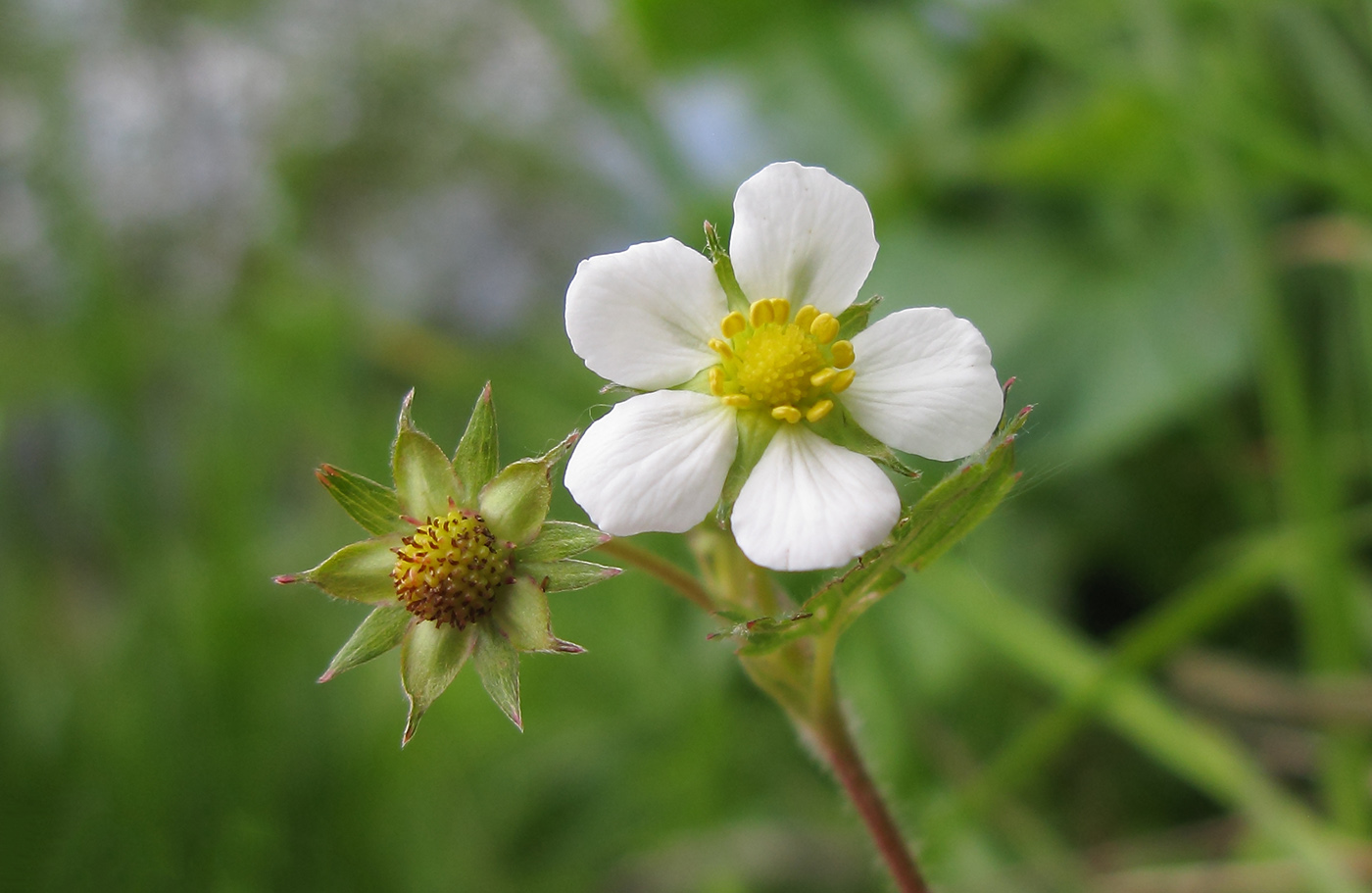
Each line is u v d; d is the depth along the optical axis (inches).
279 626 5.8
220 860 5.0
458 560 3.1
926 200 6.9
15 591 6.7
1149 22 5.1
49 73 7.5
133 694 5.3
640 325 3.1
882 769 4.9
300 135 10.0
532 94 9.8
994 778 4.5
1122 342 5.8
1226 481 5.5
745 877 5.2
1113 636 5.6
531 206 10.6
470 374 7.8
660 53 7.7
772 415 3.1
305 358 7.7
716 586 3.4
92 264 7.1
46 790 5.1
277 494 7.7
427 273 10.6
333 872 5.2
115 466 6.6
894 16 7.2
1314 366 5.4
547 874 5.5
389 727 5.6
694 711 5.6
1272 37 5.4
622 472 3.0
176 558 6.0
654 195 8.3
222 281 9.6
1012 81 6.7
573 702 6.1
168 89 9.5
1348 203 4.9
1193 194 5.8
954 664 5.6
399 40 10.0
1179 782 5.2
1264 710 4.8
